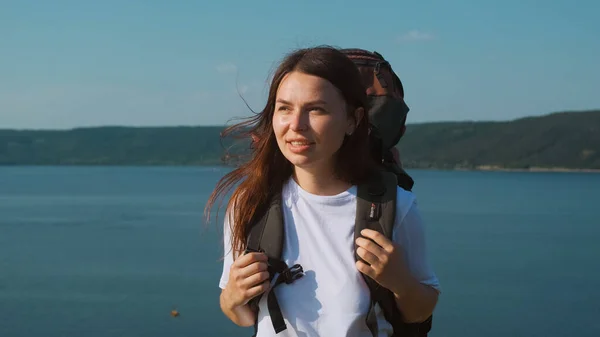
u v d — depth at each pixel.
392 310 2.50
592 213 78.56
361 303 2.44
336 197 2.54
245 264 2.43
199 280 30.61
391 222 2.48
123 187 140.12
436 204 92.88
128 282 30.25
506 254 40.50
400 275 2.39
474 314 23.73
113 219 65.31
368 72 3.46
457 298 26.69
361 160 2.59
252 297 2.44
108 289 28.61
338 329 2.43
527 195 121.06
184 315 23.30
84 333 20.91
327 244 2.50
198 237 48.41
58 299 26.56
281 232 2.54
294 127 2.45
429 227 57.44
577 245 45.81
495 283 30.33
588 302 26.06
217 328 21.39
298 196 2.59
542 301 26.20
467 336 20.59
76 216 69.12
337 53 2.54
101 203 91.25
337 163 2.59
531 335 20.83
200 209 78.88
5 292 28.09
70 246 44.06
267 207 2.60
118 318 23.03
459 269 34.38
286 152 2.51
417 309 2.49
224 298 2.52
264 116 2.69
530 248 43.72
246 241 2.60
